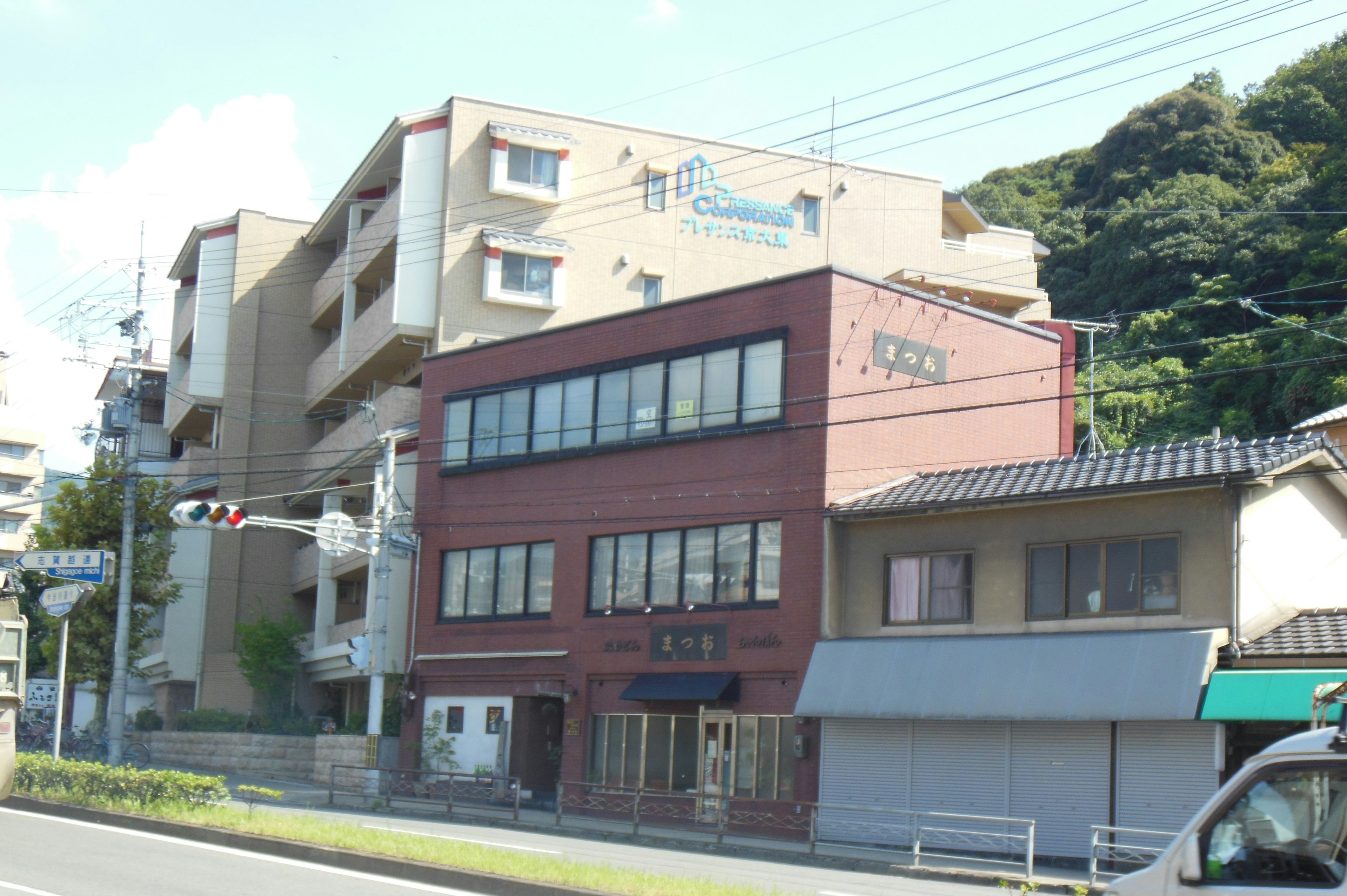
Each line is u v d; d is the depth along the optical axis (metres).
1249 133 61.44
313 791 30.81
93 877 12.96
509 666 30.75
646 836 23.75
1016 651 22.34
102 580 21.97
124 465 39.66
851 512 24.95
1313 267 48.47
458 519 32.66
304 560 45.06
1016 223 68.12
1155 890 7.06
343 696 43.44
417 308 38.41
